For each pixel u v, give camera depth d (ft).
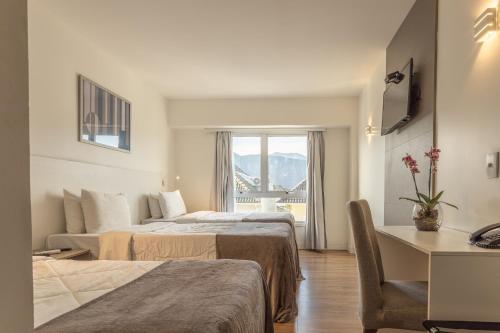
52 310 4.04
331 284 11.99
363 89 16.38
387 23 9.93
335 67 13.69
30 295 1.67
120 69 13.41
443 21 7.16
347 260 16.14
